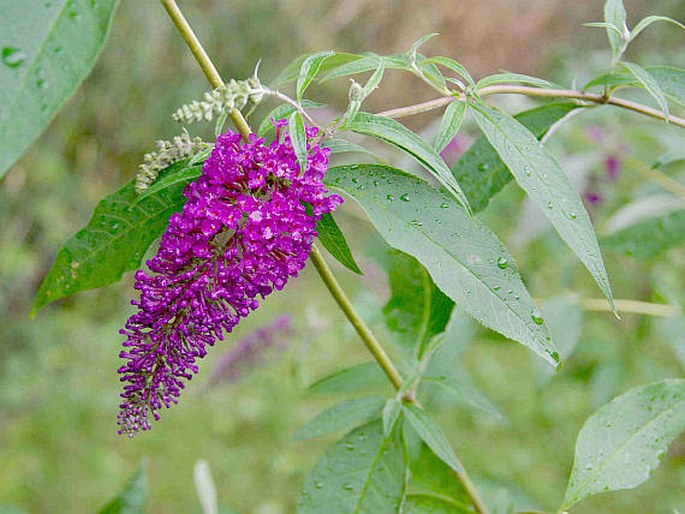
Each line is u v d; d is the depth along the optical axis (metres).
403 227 0.54
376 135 0.54
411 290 0.64
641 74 0.59
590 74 1.04
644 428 0.58
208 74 0.55
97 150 2.15
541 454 1.73
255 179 0.53
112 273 0.60
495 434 1.77
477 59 2.38
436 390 0.76
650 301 1.12
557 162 0.56
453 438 1.77
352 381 0.70
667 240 0.82
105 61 2.04
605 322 1.30
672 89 0.63
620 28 0.62
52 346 1.96
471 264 0.53
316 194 0.54
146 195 0.54
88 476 1.72
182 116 0.52
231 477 1.76
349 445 0.62
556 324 0.83
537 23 2.36
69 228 2.04
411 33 2.35
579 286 1.36
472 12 2.32
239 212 0.53
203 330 0.54
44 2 0.44
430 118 2.21
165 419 1.88
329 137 0.55
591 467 0.58
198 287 0.53
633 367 1.01
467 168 0.65
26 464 1.72
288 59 2.36
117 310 2.13
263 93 0.53
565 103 0.64
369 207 0.54
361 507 0.61
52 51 0.44
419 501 0.64
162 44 2.10
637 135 0.97
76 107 2.02
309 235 0.54
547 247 1.06
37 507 1.64
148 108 2.16
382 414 0.63
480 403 0.63
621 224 0.85
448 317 0.64
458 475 0.66
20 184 1.90
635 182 1.13
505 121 0.56
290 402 1.90
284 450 1.84
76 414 1.86
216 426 1.86
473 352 1.96
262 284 0.54
